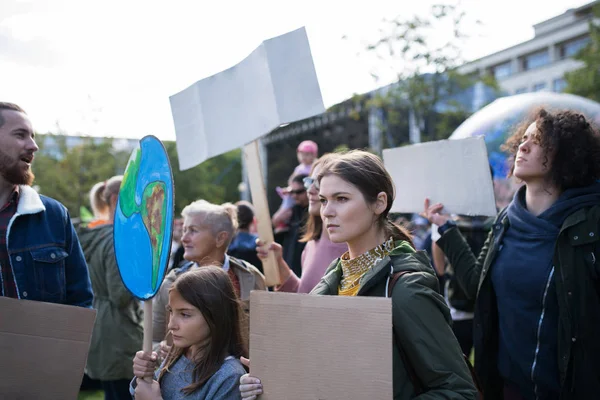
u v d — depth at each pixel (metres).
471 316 3.50
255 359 1.55
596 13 17.80
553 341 2.14
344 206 1.65
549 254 2.18
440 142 3.08
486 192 2.91
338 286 1.78
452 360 1.49
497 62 41.28
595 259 2.07
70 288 2.49
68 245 2.49
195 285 1.95
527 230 2.28
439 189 3.05
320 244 2.95
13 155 2.29
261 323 1.56
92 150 21.36
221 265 2.84
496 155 4.66
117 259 2.15
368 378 1.40
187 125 3.12
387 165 3.28
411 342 1.49
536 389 2.18
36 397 1.83
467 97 16.47
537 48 38.38
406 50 14.12
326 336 1.46
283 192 4.80
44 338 1.85
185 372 1.96
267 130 2.69
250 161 2.86
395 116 15.65
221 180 46.22
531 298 2.20
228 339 1.98
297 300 1.52
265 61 2.68
